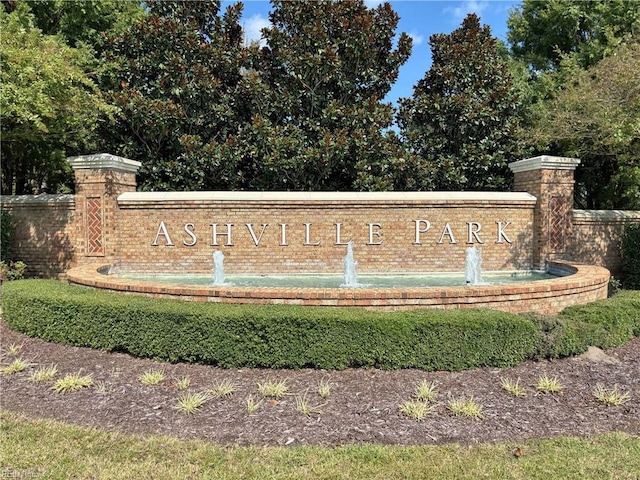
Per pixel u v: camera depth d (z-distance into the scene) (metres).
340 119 14.52
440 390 5.16
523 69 17.72
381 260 11.44
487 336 5.72
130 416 4.58
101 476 3.54
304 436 4.17
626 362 6.26
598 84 11.95
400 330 5.61
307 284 10.23
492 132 15.13
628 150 12.02
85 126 13.84
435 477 3.54
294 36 14.94
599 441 4.14
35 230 12.45
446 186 15.32
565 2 17.44
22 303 7.04
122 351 6.31
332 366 5.63
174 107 13.73
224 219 11.30
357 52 14.73
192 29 14.77
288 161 13.77
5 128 12.14
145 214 11.31
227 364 5.74
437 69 15.66
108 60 14.50
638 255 12.48
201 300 6.71
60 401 4.93
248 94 14.64
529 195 11.93
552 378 5.56
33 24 12.84
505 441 4.12
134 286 7.16
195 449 3.94
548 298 7.17
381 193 11.55
